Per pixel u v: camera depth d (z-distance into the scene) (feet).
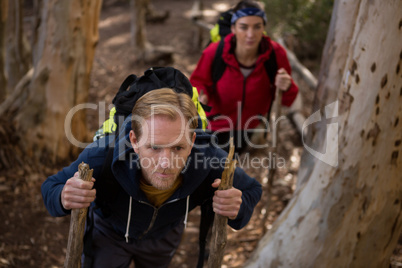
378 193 7.72
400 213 8.07
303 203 8.45
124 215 6.34
